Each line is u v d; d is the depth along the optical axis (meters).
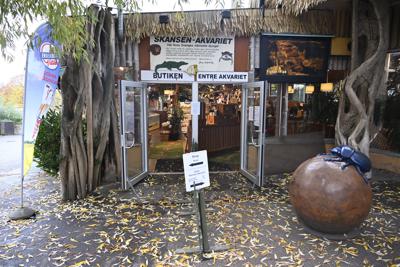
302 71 6.16
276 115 6.46
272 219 3.96
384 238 3.42
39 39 3.30
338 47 6.20
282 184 5.48
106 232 3.62
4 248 3.27
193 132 5.98
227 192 5.06
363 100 5.75
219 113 8.58
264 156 5.62
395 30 5.95
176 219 3.99
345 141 5.68
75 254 3.14
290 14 5.89
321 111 6.52
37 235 3.56
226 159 7.55
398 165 6.01
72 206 4.49
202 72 5.90
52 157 5.70
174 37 5.75
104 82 5.23
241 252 3.14
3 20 3.06
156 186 5.39
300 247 3.24
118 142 5.56
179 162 7.32
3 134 13.23
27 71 4.18
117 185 5.43
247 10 5.83
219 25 5.73
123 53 5.68
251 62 5.98
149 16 5.58
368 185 3.35
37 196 4.96
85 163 4.91
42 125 5.68
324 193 3.23
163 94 10.73
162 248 3.25
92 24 4.67
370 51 5.78
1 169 6.91
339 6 5.94
